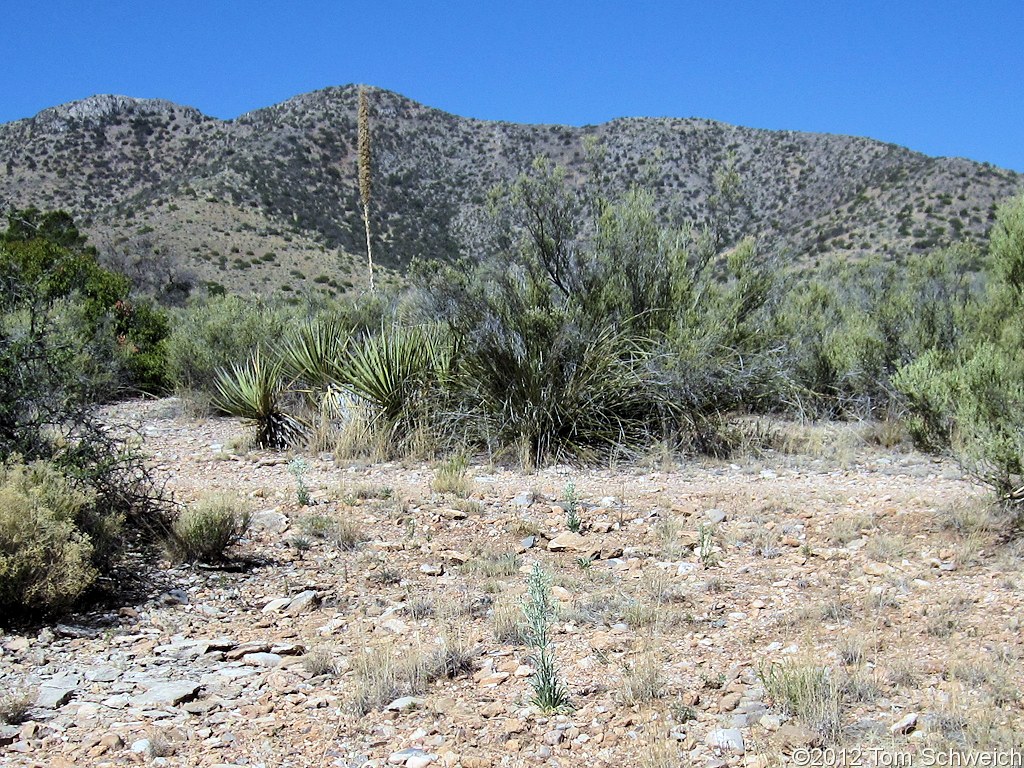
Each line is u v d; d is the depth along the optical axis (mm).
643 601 5453
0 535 5121
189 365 15602
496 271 11320
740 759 3420
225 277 57438
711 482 9102
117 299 19141
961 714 3664
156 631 5141
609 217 11672
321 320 15125
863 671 4148
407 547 6820
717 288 12086
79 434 6766
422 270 11156
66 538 5391
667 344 10656
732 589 5723
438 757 3500
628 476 9484
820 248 56750
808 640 4652
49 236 41125
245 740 3689
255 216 69812
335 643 4906
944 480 8875
